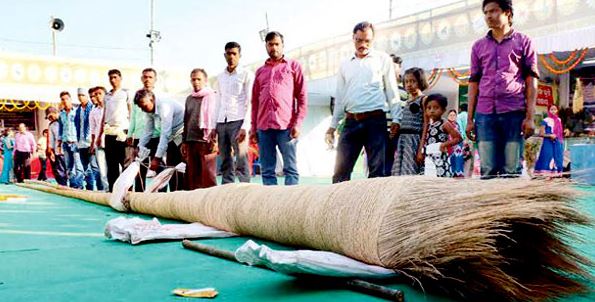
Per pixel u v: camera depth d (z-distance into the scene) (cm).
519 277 218
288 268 219
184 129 626
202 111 608
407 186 236
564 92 1144
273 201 327
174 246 335
